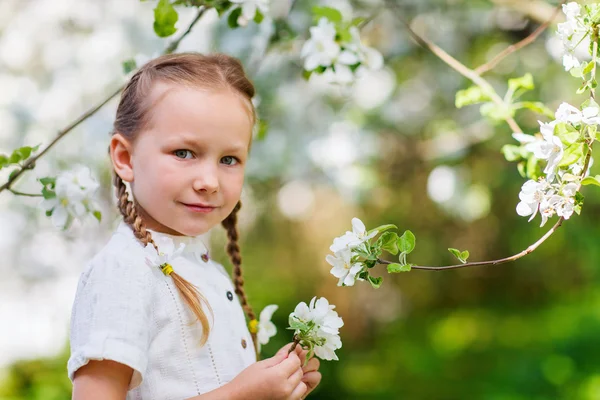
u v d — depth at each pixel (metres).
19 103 3.84
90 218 1.96
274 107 3.85
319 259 7.03
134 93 1.58
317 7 2.22
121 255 1.50
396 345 7.43
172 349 1.48
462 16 4.26
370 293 7.57
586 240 6.50
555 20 3.12
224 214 1.57
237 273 1.88
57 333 5.29
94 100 3.85
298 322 1.50
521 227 6.74
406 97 4.60
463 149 4.18
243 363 1.59
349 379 6.60
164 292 1.50
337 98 4.18
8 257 4.20
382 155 4.59
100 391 1.38
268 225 6.59
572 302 7.59
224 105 1.54
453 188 4.25
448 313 8.17
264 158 3.93
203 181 1.50
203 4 2.07
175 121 1.50
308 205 5.70
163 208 1.52
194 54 1.67
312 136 4.00
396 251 1.48
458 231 6.78
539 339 7.04
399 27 4.21
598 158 5.16
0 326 5.08
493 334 7.48
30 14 3.95
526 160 2.08
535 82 4.41
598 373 5.83
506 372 6.27
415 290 8.17
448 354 7.09
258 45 3.22
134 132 1.56
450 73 4.49
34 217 4.03
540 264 7.90
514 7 3.42
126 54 3.76
